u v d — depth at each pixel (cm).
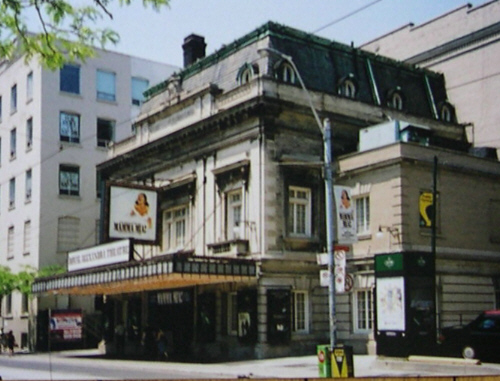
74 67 5425
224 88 3681
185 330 3588
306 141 3372
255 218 3234
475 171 3272
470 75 4153
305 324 3284
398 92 3866
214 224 3506
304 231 3350
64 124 5322
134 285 3528
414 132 3209
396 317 2453
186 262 2959
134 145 4272
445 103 4138
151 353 3784
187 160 3753
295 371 2531
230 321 3369
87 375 2469
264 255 3164
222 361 3112
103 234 3566
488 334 2317
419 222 3047
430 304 2491
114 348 4266
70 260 3972
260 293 3147
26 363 3338
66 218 5234
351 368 1870
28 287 4784
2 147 5856
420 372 2258
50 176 5206
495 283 3291
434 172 2977
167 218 3919
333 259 2262
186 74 4072
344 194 2602
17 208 5491
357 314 3153
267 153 3241
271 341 3122
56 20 971
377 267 2545
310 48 3609
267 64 3397
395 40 4644
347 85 3644
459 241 3188
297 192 3356
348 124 3491
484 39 4097
